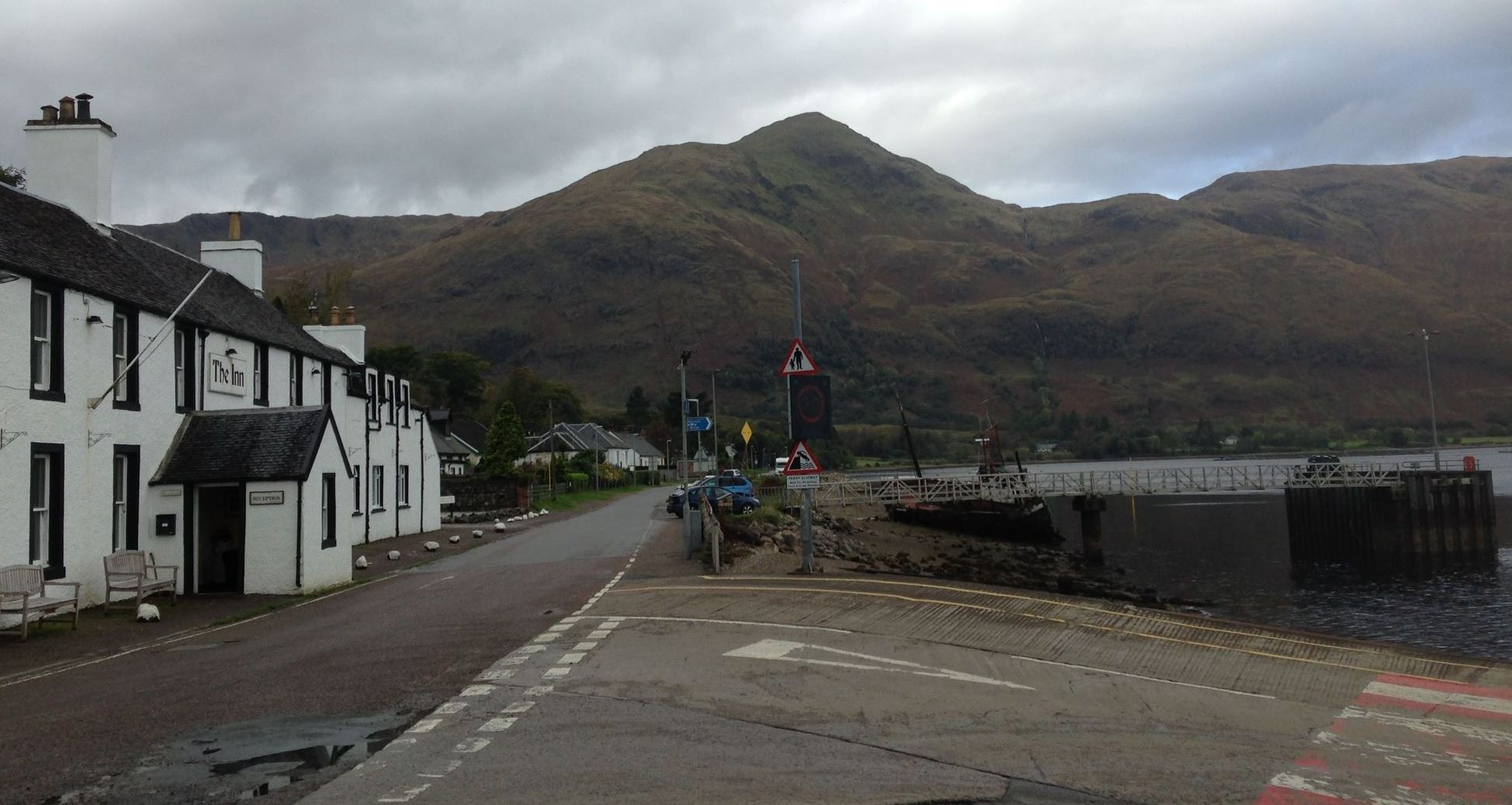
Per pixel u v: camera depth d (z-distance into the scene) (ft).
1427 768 27.32
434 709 31.78
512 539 119.96
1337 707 34.94
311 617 58.49
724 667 38.60
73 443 60.23
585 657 40.47
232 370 83.10
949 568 146.00
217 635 53.21
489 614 54.54
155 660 45.03
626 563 82.89
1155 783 25.05
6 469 53.98
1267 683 38.60
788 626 48.47
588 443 367.45
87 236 70.79
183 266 90.07
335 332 117.50
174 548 69.51
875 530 201.26
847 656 41.11
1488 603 127.54
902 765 26.02
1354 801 24.21
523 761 25.86
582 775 24.58
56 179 76.33
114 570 61.57
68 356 59.98
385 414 120.16
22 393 55.52
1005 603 55.42
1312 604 128.36
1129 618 51.44
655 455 444.14
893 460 633.61
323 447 73.61
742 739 28.25
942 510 224.74
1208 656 43.32
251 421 73.51
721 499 150.41
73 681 40.70
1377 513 199.21
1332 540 209.67
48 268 58.29
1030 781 24.95
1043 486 230.27
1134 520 272.10
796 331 72.18
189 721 31.30
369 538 113.91
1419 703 35.73
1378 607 125.18
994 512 221.46
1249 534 229.04
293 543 69.56
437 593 67.15
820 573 72.90
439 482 139.64
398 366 422.41
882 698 33.81
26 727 31.42
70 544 59.77
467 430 309.83
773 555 91.15
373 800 22.88
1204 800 23.91
